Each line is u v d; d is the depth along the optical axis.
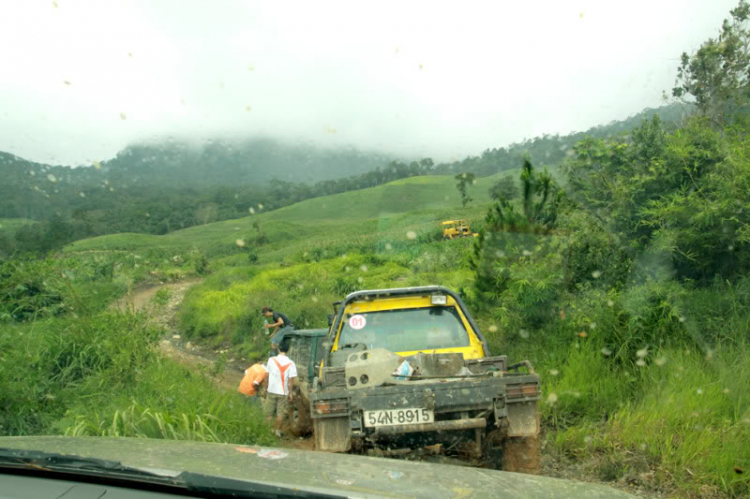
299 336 8.91
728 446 4.39
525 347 7.32
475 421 4.20
